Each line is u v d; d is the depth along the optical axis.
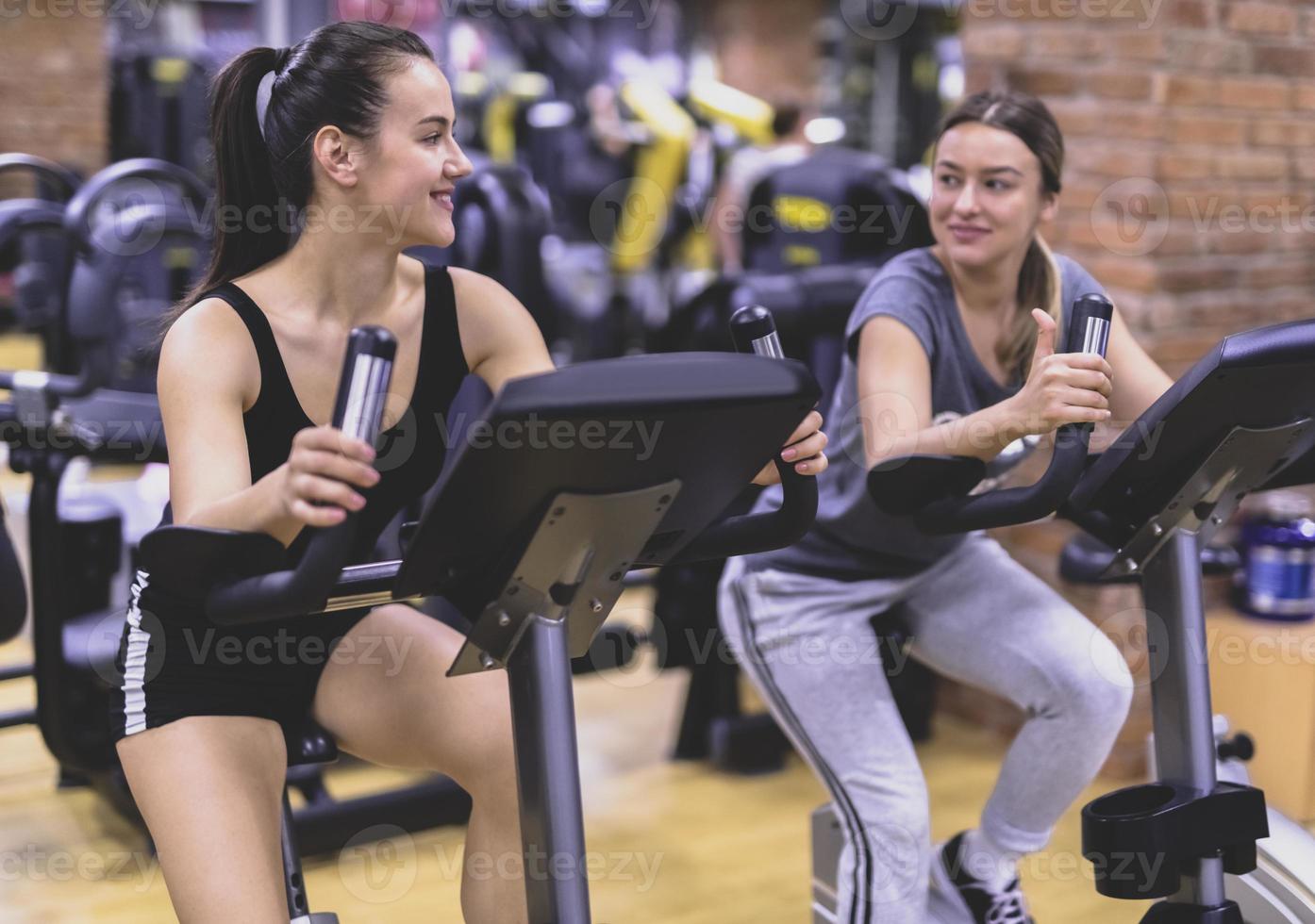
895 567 2.60
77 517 3.74
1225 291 3.98
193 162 7.79
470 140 10.66
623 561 1.72
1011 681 2.58
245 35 10.91
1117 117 3.88
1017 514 2.03
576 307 8.45
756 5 13.31
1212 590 4.01
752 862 3.49
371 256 2.02
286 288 2.02
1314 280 4.15
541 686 1.74
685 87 11.05
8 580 3.12
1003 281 2.51
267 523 1.62
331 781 3.94
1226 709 3.87
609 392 1.48
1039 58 4.07
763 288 4.02
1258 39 3.89
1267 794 3.79
